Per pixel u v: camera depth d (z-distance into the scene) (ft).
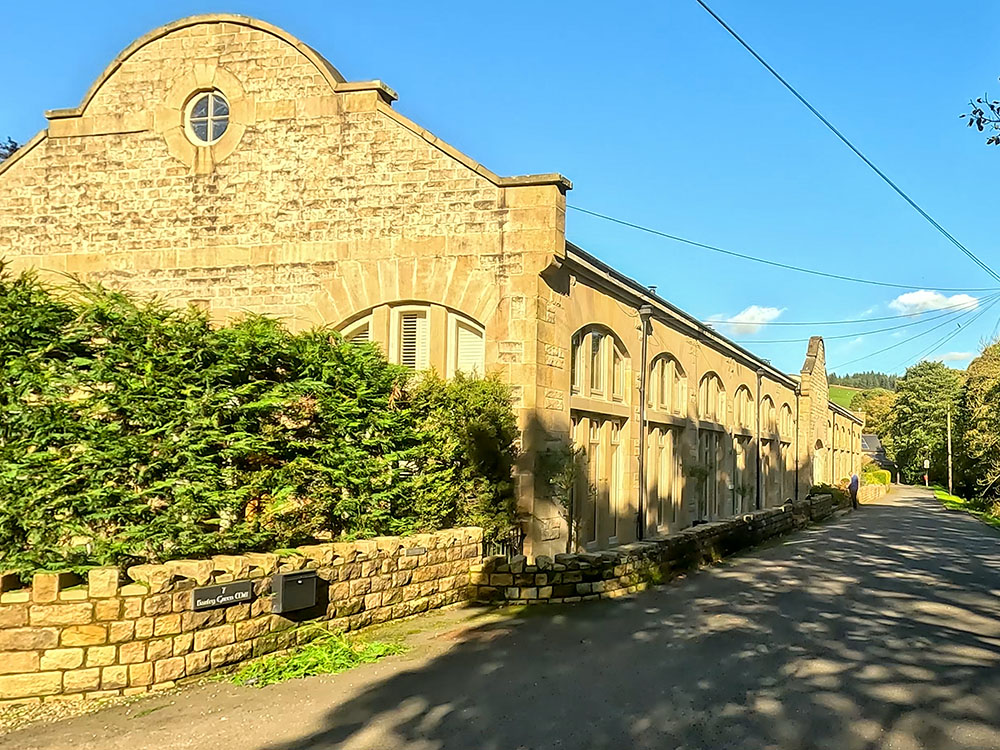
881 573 50.67
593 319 51.39
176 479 25.66
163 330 26.35
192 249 48.91
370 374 34.71
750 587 43.93
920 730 21.47
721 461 82.43
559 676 25.93
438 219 45.27
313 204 47.32
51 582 22.95
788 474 116.98
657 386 65.00
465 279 44.62
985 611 38.22
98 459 24.07
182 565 24.63
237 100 48.73
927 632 33.24
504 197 44.37
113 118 50.44
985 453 150.20
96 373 24.61
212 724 21.38
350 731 20.92
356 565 31.19
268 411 29.30
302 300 47.16
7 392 23.59
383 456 34.94
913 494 203.82
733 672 26.68
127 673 23.29
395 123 46.24
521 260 43.88
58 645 22.89
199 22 49.26
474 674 26.03
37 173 51.52
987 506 134.82
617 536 56.39
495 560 37.73
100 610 23.15
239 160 48.55
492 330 44.09
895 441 316.60
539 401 43.73
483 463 40.60
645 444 59.06
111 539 24.40
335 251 46.80
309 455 31.07
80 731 20.94
